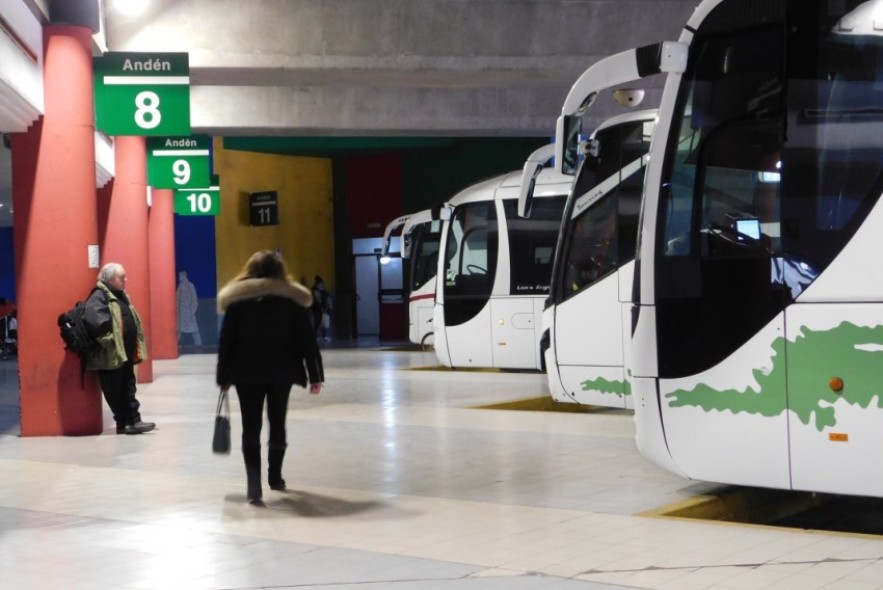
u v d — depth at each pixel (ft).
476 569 25.21
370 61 71.10
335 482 37.60
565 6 72.13
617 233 52.34
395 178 149.59
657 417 31.96
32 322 52.06
